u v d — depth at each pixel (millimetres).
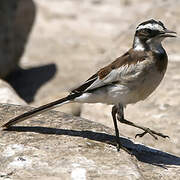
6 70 24547
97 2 34188
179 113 15539
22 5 24562
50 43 28891
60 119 11055
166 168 10133
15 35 24641
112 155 9719
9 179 8914
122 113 10180
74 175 8969
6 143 9859
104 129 10914
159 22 10148
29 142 9922
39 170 9102
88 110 16312
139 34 10086
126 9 32875
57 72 24844
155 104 16062
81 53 27219
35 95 22938
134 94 9906
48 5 33312
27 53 27672
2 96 14266
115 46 19656
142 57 9859
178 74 17406
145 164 10227
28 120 10867
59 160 9359
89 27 30953
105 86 9938
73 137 10266
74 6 33594
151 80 9906
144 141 14359
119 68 9852
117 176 9023
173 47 19234
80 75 24250
